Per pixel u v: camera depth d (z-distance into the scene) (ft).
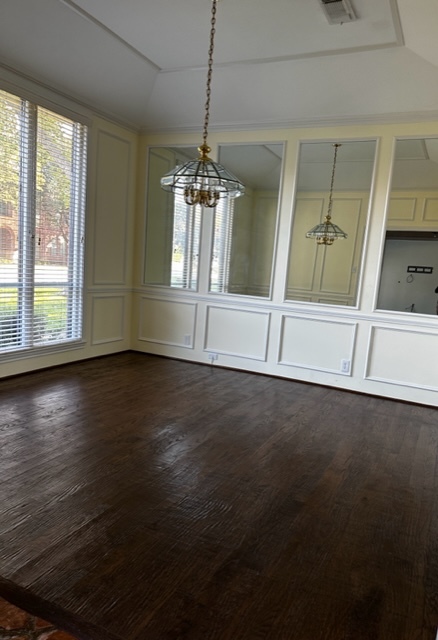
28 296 12.19
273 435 9.58
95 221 14.28
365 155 12.75
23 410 9.95
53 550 5.38
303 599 4.85
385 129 12.37
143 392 11.98
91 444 8.45
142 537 5.75
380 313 12.94
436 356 12.38
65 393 11.36
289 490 7.25
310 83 12.09
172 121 14.84
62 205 12.93
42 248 12.45
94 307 14.89
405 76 11.09
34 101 11.33
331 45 10.69
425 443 9.68
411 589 5.10
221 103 13.60
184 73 12.83
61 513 6.15
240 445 8.93
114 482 7.10
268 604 4.74
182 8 9.60
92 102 13.07
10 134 10.96
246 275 14.79
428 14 8.46
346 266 13.33
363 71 11.34
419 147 12.09
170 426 9.66
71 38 10.70
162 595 4.77
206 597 4.78
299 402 12.10
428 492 7.47
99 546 5.51
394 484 7.68
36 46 10.49
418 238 12.41
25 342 12.35
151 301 16.48
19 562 5.13
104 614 4.47
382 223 12.73
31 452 7.93
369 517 6.59
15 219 11.46
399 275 12.72
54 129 12.26
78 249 13.80
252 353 14.93
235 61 11.90
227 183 8.70
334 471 8.05
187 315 15.87
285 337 14.37
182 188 9.07
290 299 14.20
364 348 13.25
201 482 7.31
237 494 7.01
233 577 5.12
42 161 12.01
